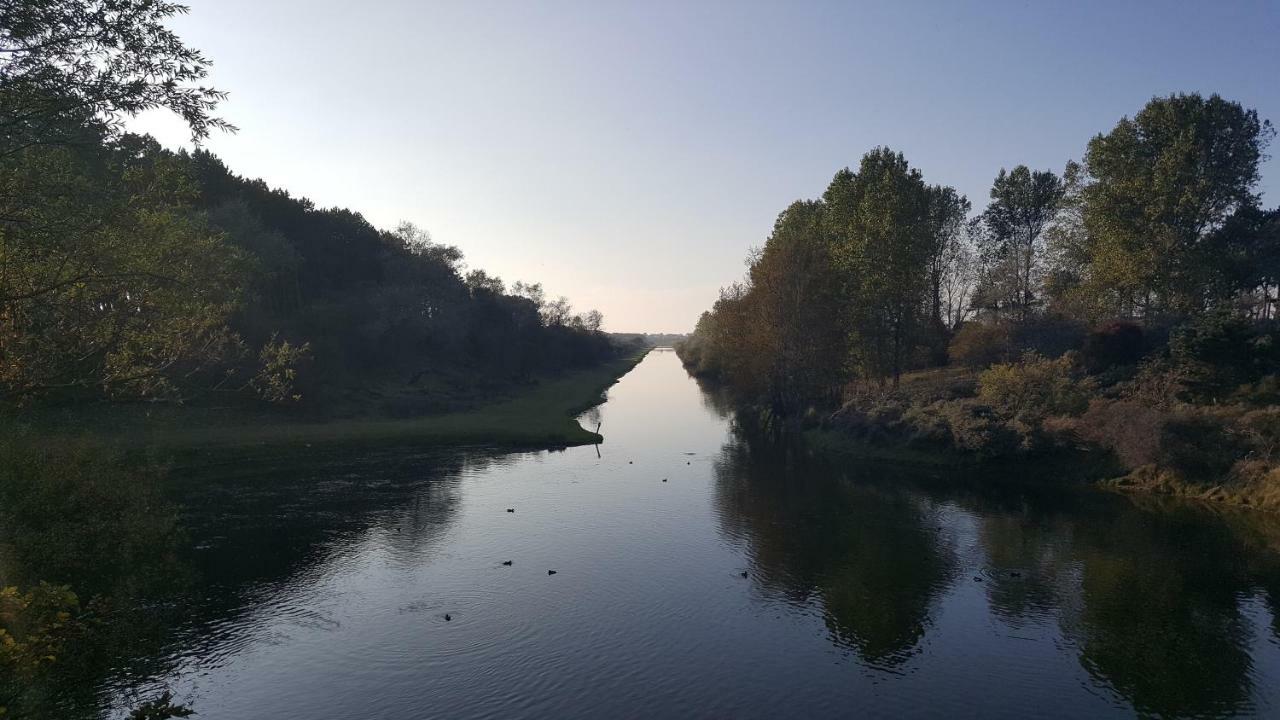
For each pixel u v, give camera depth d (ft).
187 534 128.16
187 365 92.99
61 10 53.98
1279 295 263.08
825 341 251.60
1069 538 123.34
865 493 159.94
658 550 120.26
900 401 221.66
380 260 409.90
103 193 64.64
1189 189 211.82
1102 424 165.89
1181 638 85.76
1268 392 161.68
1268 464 139.23
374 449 222.69
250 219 270.05
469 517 141.69
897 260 242.37
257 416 242.99
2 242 60.59
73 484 98.02
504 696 73.77
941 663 80.59
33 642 58.44
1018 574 106.83
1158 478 152.15
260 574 108.68
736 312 294.25
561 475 184.24
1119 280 222.48
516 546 122.83
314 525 135.54
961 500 152.15
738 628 89.97
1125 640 85.56
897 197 246.47
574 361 614.75
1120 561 111.45
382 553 118.73
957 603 96.94
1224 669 78.48
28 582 86.38
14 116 55.36
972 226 353.51
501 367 437.17
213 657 82.07
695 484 172.04
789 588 103.04
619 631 89.10
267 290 298.56
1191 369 169.78
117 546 98.12
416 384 336.08
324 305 329.93
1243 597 96.84
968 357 257.14
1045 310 267.59
